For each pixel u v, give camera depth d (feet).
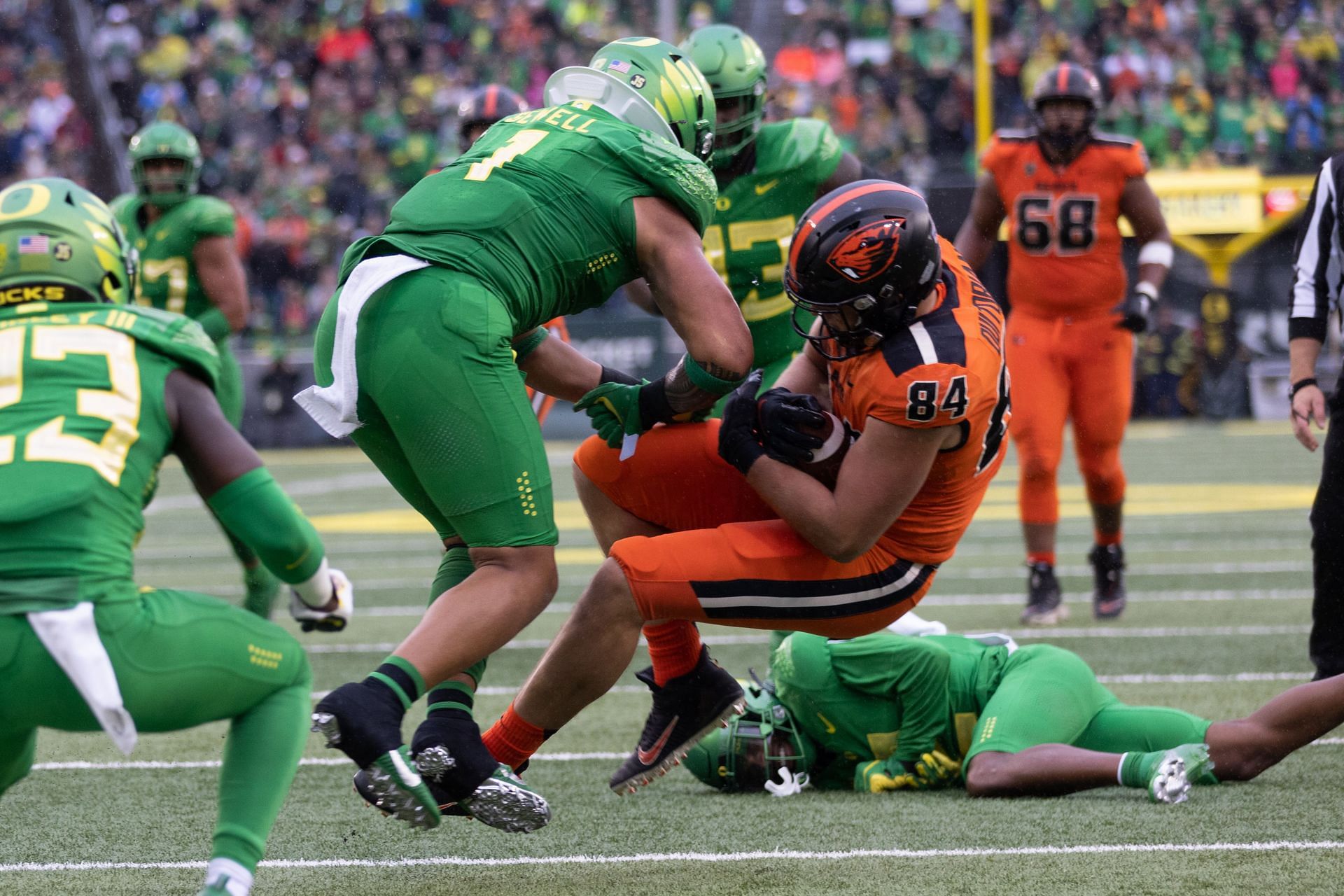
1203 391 275.59
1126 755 47.80
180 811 49.19
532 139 41.86
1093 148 87.66
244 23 297.74
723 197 65.16
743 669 76.23
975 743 50.21
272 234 268.82
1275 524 140.87
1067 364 87.81
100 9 295.69
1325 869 39.75
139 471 32.30
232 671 32.58
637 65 44.65
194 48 294.05
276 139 283.18
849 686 51.44
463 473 39.29
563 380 46.80
